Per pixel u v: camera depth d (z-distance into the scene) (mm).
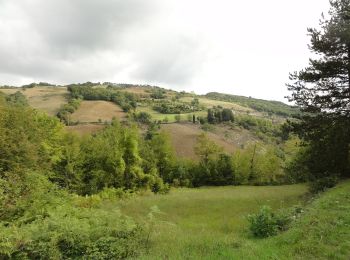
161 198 25281
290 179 46344
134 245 9422
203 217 17422
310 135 22094
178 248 9031
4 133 23625
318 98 22312
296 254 7867
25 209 11078
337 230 9250
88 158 38125
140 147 45219
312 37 21922
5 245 7996
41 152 30875
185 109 163375
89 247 8789
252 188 38562
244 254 7988
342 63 21172
